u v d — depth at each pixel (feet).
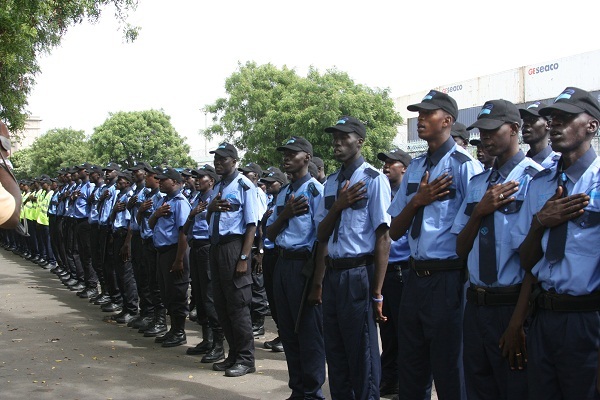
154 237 23.57
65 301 34.37
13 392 17.85
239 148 76.69
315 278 15.69
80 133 141.90
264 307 25.64
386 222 13.61
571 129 9.65
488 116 11.26
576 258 9.38
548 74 84.12
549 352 9.79
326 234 14.47
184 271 23.40
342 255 13.94
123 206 28.53
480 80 94.32
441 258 11.84
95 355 22.29
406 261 17.58
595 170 9.62
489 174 11.51
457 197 12.09
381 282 13.73
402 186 13.30
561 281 9.48
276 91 74.49
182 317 23.76
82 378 19.31
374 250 13.87
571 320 9.46
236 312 19.40
